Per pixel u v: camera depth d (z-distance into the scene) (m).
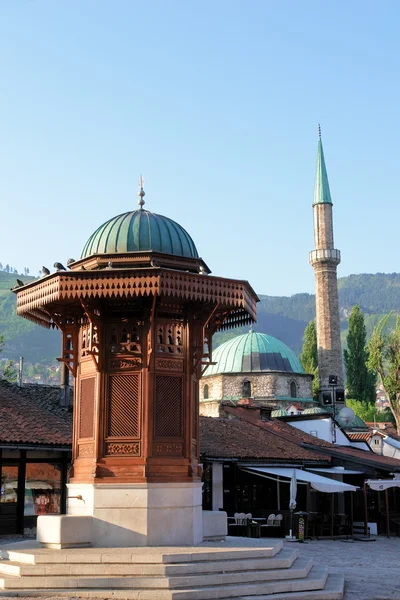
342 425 58.84
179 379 16.23
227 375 57.12
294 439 39.09
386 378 69.56
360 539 31.97
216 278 15.61
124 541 14.90
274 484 34.84
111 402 15.86
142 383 15.79
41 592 12.63
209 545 15.24
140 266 16.17
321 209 74.25
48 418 28.34
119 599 12.39
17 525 25.56
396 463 41.88
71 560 13.55
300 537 29.45
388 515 34.16
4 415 26.83
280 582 13.90
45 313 17.33
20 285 16.95
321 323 72.38
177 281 15.05
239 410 42.72
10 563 13.95
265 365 57.16
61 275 15.05
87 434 16.12
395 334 69.69
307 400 57.44
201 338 16.58
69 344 17.05
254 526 27.08
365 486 34.31
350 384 81.56
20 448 24.94
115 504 15.06
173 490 15.33
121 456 15.50
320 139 77.19
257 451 33.44
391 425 74.44
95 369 16.12
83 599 12.38
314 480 30.80
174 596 12.39
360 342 81.94
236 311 17.94
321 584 14.48
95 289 14.96
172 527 15.17
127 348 16.00
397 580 17.97
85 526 14.91
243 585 13.37
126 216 17.12
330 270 73.12
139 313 16.17
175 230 17.09
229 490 32.62
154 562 13.46
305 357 81.50
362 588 16.25
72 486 15.80
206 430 34.75
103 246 16.66
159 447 15.60
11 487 25.69
